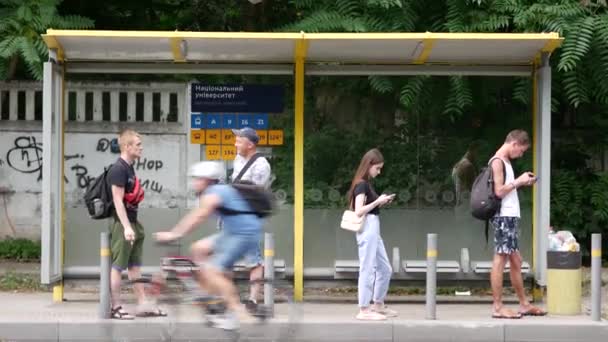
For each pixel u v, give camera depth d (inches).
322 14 450.0
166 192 445.4
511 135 369.4
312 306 406.3
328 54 411.8
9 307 396.2
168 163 446.6
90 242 428.5
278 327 324.5
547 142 402.9
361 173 364.8
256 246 366.0
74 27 464.8
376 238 362.9
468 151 438.9
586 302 430.3
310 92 435.5
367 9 455.8
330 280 429.7
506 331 355.9
